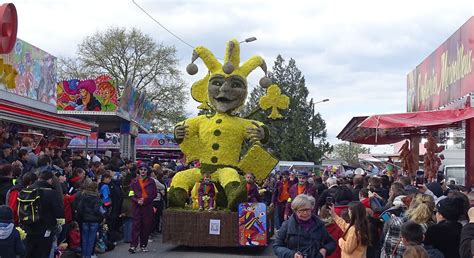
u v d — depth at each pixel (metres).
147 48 51.47
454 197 6.56
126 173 15.14
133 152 30.33
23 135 16.39
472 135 12.56
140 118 31.17
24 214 8.78
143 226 13.40
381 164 33.88
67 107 24.27
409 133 16.16
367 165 35.25
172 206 14.16
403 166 17.16
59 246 10.80
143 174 13.45
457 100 12.87
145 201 13.25
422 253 4.95
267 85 14.96
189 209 13.99
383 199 10.15
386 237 6.85
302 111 49.97
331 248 6.29
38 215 8.82
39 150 15.93
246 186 13.55
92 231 11.12
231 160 14.17
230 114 14.52
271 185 20.91
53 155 14.36
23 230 8.77
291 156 48.47
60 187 9.41
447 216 6.42
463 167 18.89
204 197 13.90
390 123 10.93
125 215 14.86
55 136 19.83
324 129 50.75
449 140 17.72
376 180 10.58
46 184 9.12
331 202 8.76
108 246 13.40
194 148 14.45
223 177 13.73
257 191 14.50
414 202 6.98
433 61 15.88
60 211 9.10
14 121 14.60
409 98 20.34
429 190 9.71
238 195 13.39
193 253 13.34
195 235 13.53
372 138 18.66
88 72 51.22
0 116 13.66
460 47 12.68
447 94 13.98
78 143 32.75
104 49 51.16
